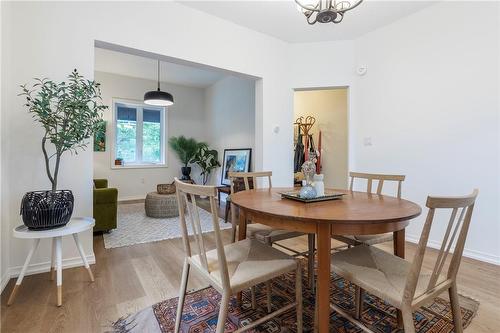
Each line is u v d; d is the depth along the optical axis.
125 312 1.59
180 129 6.46
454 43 2.58
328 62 3.59
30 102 1.97
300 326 1.35
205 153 6.00
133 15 2.47
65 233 1.73
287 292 1.87
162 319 1.53
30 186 2.06
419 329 1.45
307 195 1.64
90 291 1.84
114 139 5.65
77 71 2.20
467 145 2.51
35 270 2.09
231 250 1.51
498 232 2.33
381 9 2.82
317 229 1.22
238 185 3.90
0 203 1.83
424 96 2.82
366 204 1.52
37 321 1.50
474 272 2.16
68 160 2.18
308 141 4.80
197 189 1.16
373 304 1.70
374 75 3.29
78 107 1.90
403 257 1.65
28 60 2.03
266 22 3.13
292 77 3.69
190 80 6.03
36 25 2.06
